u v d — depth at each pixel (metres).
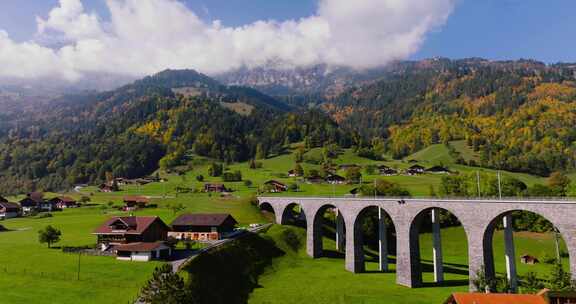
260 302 71.38
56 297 60.28
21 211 153.62
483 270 65.81
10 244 95.94
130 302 58.81
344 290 75.62
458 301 47.91
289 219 134.12
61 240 100.00
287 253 106.75
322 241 119.62
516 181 162.00
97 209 155.00
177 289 51.81
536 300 47.97
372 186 156.50
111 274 71.38
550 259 101.62
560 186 156.25
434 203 74.44
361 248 92.94
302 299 71.81
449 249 117.25
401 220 80.50
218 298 69.06
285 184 198.38
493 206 65.56
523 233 123.81
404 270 78.94
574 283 54.47
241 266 87.75
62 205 165.62
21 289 63.56
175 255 84.94
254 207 146.88
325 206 105.81
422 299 68.94
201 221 106.50
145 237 89.94
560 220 57.75
